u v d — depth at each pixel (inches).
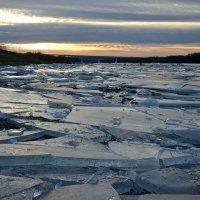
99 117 378.0
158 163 237.3
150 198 179.9
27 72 1141.1
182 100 555.8
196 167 238.1
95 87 727.7
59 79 899.4
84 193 177.3
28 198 169.0
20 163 220.1
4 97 504.1
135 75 1171.3
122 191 197.9
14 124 338.3
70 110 422.3
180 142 303.0
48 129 307.0
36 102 474.6
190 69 1724.9
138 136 311.0
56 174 210.4
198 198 180.1
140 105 493.7
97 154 241.4
